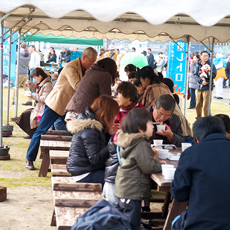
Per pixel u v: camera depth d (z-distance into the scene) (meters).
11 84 17.38
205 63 12.90
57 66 21.31
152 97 5.68
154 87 5.77
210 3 3.01
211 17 3.01
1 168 6.74
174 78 12.61
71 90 6.51
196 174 2.66
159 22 2.98
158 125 4.48
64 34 11.94
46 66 21.16
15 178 6.18
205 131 2.83
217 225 2.57
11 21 8.20
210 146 2.70
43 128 6.63
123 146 3.35
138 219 3.41
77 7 2.95
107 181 3.69
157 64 23.73
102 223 2.52
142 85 6.06
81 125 4.02
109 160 3.70
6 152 7.44
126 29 8.74
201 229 2.62
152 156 3.35
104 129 4.10
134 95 5.11
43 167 6.38
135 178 3.36
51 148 6.01
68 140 6.50
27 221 4.43
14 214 4.62
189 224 2.68
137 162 3.31
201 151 2.69
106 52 18.97
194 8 3.01
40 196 5.38
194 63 16.22
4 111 13.54
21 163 7.20
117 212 2.65
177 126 4.79
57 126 7.83
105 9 2.96
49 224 4.38
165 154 3.93
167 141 4.86
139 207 3.43
